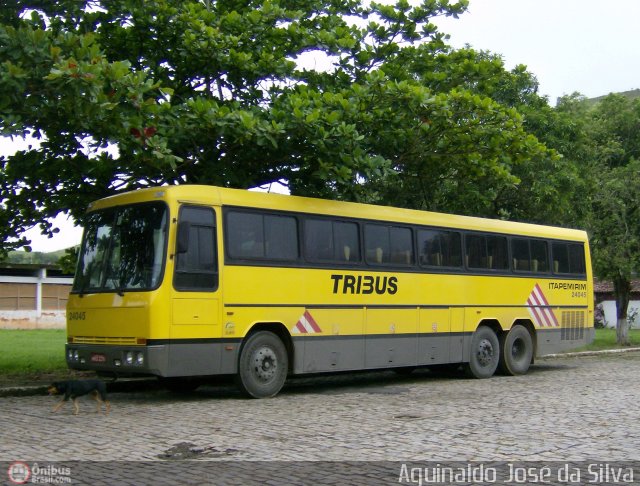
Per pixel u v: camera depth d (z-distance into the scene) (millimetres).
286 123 14734
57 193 17078
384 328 16188
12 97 12086
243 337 13688
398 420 11273
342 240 15609
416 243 17125
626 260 29766
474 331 18312
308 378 18859
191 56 16406
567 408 12617
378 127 16812
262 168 16875
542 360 24859
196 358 12961
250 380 13867
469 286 18219
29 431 10227
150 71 16828
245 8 18219
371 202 18781
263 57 16469
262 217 14250
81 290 13742
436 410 12391
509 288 19250
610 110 35125
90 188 17047
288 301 14445
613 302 56188
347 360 15445
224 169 16094
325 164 15156
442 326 17500
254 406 12883
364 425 10805
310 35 17188
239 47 16891
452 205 22812
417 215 17266
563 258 20969
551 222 25656
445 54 19688
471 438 9758
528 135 18344
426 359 17078
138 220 13336
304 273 14773
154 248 12883
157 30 16500
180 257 12922
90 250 14016
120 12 16047
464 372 18562
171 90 13305
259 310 13953
